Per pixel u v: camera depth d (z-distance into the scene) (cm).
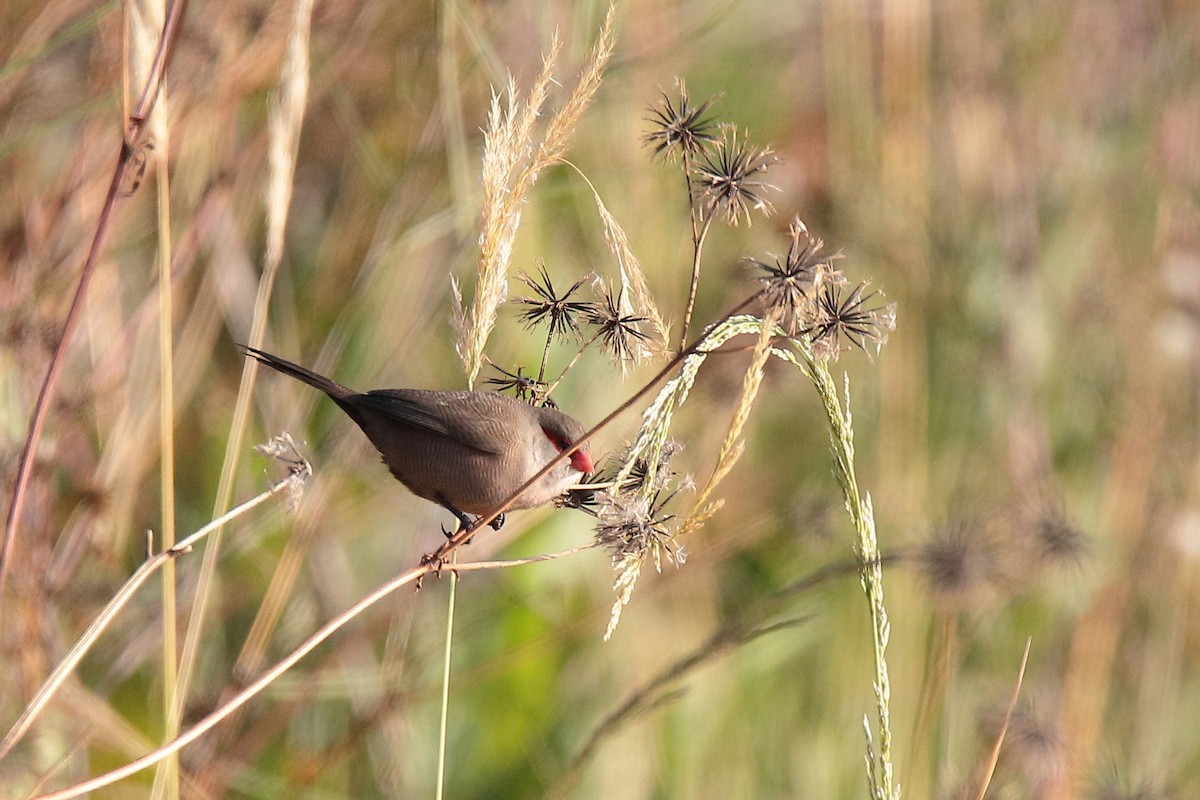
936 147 1414
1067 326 1371
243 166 1004
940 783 882
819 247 575
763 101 1530
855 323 591
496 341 1098
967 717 1073
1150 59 1448
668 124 600
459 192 962
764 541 1213
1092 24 1456
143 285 1155
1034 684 1129
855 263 1295
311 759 958
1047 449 1277
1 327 900
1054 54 1414
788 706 1161
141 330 970
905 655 1099
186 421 1185
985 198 1362
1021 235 1347
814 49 1573
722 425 1184
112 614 567
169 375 671
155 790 656
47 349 915
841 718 1102
